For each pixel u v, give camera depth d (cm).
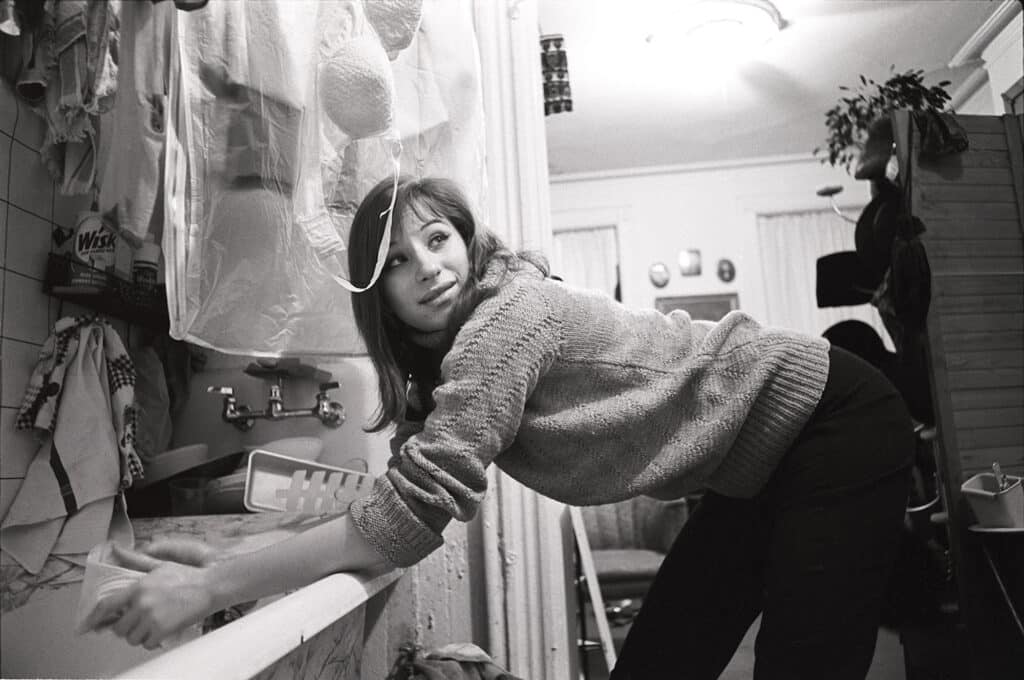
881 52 248
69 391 118
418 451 82
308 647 89
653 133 342
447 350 97
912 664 186
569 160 376
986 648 166
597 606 183
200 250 81
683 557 116
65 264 124
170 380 157
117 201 86
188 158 77
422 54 109
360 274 93
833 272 222
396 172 84
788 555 91
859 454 93
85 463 116
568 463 95
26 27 97
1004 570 165
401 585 147
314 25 84
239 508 132
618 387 93
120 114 85
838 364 99
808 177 390
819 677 86
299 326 100
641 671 111
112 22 82
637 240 397
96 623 72
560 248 404
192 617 73
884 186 207
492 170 154
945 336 183
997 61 223
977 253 187
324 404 154
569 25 236
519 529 146
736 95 297
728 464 99
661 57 257
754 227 393
